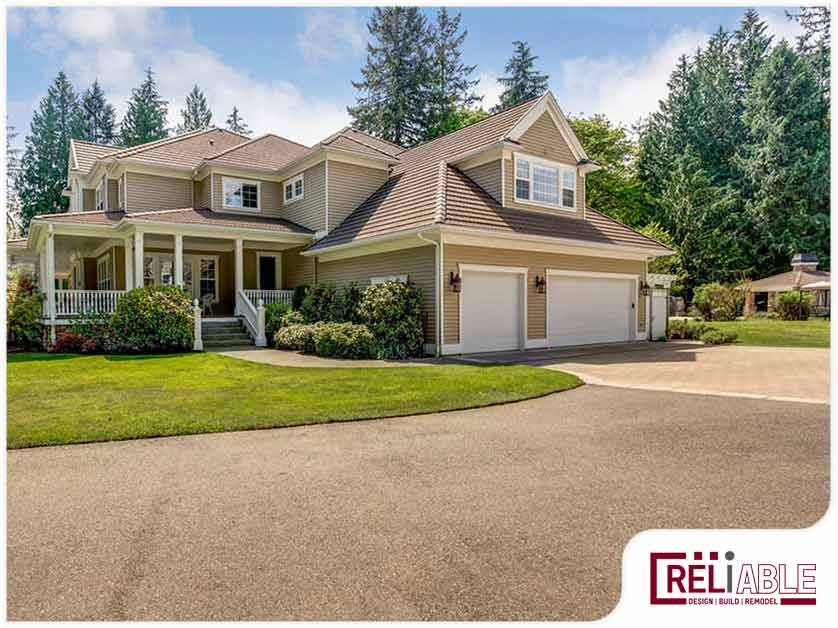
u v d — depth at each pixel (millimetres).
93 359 13133
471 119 41125
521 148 15805
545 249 16031
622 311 18578
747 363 12211
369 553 3201
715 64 47000
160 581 2900
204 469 4777
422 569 3018
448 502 3979
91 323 15461
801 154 38281
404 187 17406
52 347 15461
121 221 16625
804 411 6918
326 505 3936
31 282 16688
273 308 16984
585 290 17375
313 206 19094
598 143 36094
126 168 19953
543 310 16109
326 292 16547
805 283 31719
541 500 4004
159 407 7215
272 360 12898
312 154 18547
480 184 16469
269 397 7914
